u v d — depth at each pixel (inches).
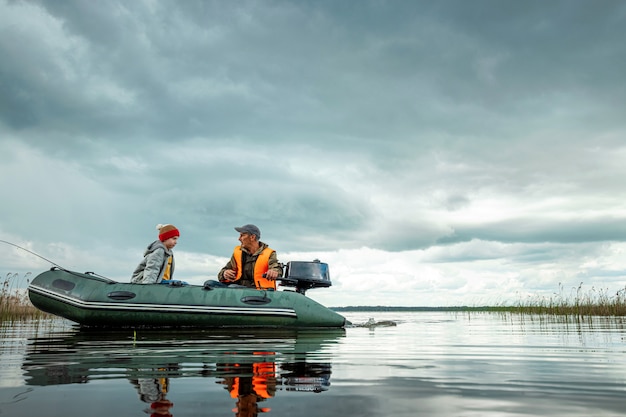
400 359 120.6
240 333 221.6
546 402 68.2
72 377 88.4
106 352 133.4
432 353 136.3
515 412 62.1
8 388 77.4
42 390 75.5
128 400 68.1
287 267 282.8
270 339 186.4
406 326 313.0
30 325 306.8
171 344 160.9
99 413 60.4
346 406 64.7
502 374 95.0
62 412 60.9
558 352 138.1
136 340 178.2
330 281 286.2
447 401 68.4
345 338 196.2
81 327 264.7
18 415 59.4
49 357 120.6
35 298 258.2
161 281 272.7
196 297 258.8
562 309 540.1
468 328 280.7
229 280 287.0
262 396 71.2
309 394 72.9
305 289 295.4
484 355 130.0
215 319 257.1
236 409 62.7
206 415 59.5
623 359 120.6
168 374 92.0
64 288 257.3
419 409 63.3
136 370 97.3
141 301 252.5
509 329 268.7
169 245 283.0
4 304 392.2
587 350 143.4
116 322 254.2
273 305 265.3
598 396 72.6
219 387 78.4
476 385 81.8
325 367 104.0
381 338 197.8
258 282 285.1
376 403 66.7
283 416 59.1
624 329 261.1
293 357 122.9
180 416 58.9
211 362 111.0
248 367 102.7
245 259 291.1
